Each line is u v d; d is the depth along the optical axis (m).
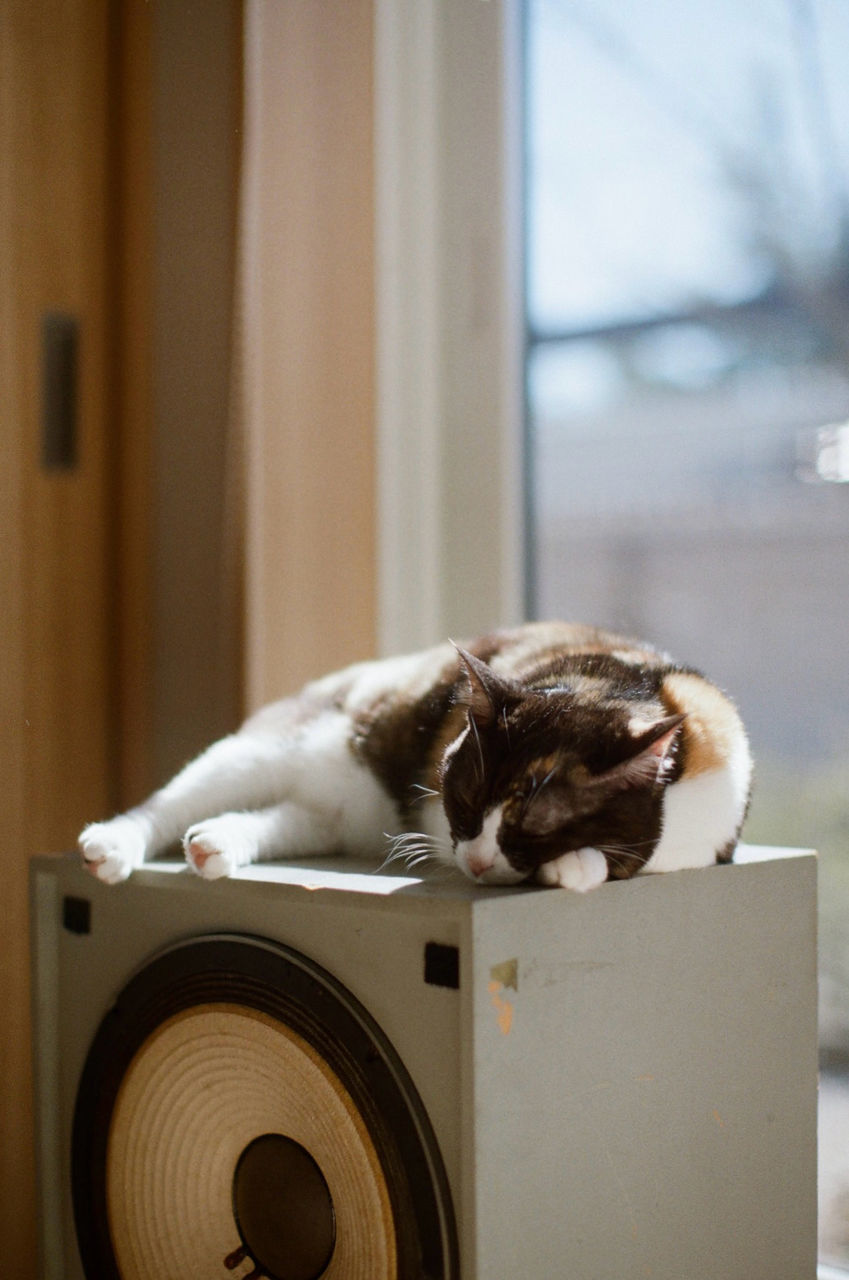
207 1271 1.00
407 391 1.76
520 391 1.74
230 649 1.45
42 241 1.50
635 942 0.94
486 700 1.06
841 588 1.52
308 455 1.53
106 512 1.57
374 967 0.91
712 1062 1.00
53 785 1.49
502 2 1.69
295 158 1.52
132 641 1.56
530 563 1.76
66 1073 1.16
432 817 1.19
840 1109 1.44
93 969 1.14
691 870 0.99
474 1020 0.81
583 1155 0.89
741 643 1.60
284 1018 0.93
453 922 0.84
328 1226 0.93
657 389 1.67
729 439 1.61
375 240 1.60
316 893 0.93
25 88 1.47
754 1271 1.04
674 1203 0.97
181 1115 1.00
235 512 1.45
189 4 1.50
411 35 1.74
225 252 1.47
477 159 1.72
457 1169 0.85
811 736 1.53
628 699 1.07
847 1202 1.41
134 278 1.55
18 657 1.44
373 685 1.35
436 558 1.77
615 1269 0.92
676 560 1.67
